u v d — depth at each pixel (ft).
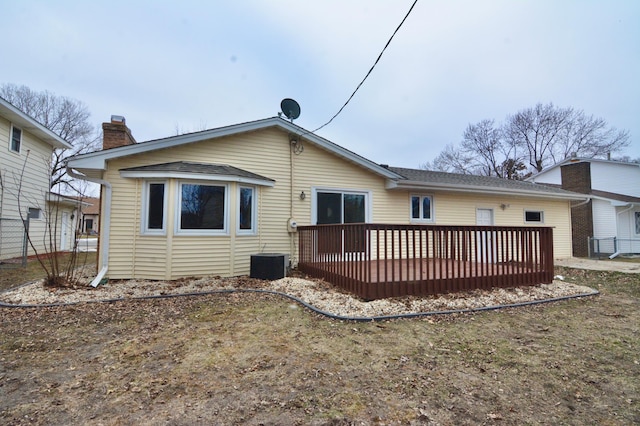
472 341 12.46
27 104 75.97
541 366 10.30
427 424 7.20
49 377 9.29
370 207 31.65
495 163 113.09
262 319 14.78
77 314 15.35
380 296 17.38
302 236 26.53
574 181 52.90
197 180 23.24
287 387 8.79
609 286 24.39
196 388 8.71
